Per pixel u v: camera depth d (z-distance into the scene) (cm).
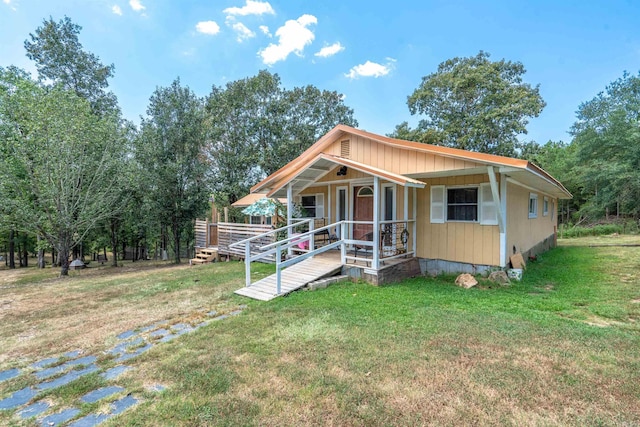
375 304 548
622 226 2064
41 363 385
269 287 681
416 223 864
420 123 2308
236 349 387
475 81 2036
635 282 680
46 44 1694
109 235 2005
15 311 632
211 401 284
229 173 2162
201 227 1545
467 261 784
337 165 912
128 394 304
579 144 2216
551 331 412
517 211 866
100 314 581
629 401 266
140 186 1477
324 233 1043
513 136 2014
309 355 363
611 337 390
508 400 271
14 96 1193
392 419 252
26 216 1125
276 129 2183
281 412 266
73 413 279
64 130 1139
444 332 416
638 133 1784
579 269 838
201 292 707
